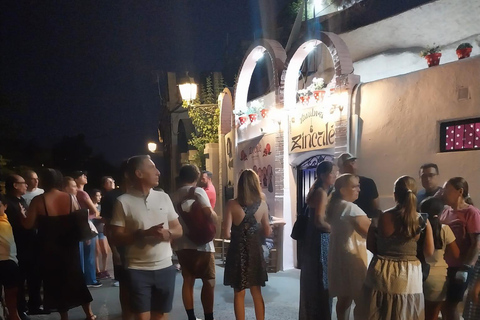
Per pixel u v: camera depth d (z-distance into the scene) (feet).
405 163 19.58
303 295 14.98
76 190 22.52
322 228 14.56
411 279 11.71
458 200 13.60
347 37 29.12
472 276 11.61
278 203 28.22
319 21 34.22
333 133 23.40
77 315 19.34
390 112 20.30
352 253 14.12
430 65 19.34
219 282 24.50
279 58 28.86
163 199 13.12
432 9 24.77
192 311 17.15
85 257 24.32
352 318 17.22
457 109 17.54
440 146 18.30
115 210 12.42
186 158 57.47
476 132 17.10
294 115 27.12
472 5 23.03
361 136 21.74
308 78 31.99
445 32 24.47
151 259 12.36
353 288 14.06
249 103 34.99
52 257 16.25
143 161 12.62
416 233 11.76
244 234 15.20
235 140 35.88
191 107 41.88
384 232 12.07
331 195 14.78
